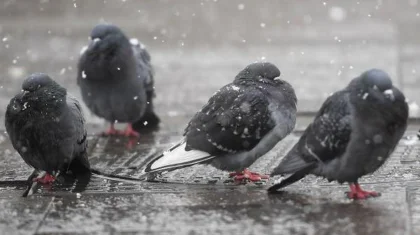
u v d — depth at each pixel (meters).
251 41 29.55
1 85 21.80
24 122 11.86
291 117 11.89
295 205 10.50
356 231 9.28
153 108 17.58
